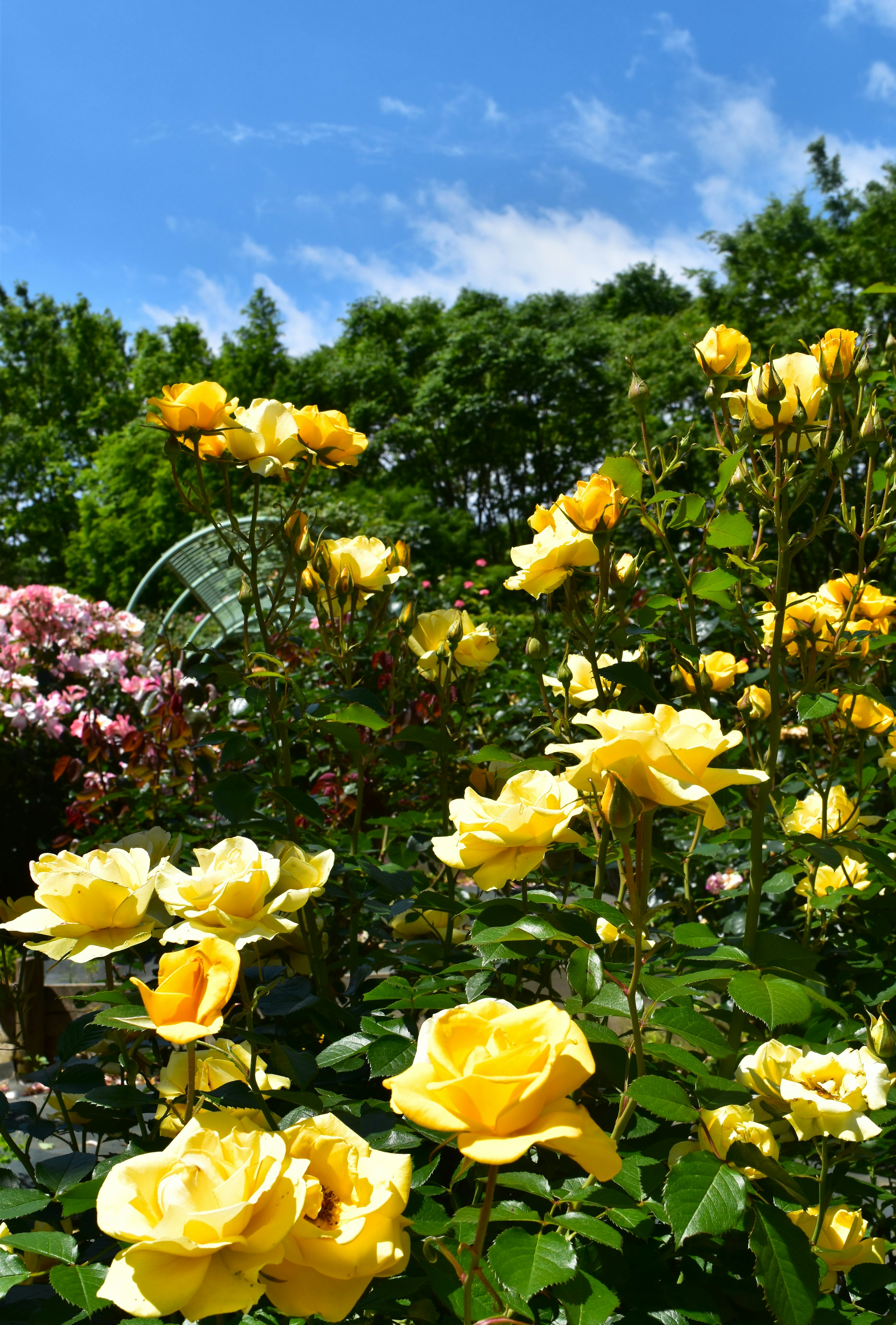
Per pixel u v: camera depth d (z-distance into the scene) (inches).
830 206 684.1
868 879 69.1
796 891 76.7
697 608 83.4
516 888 62.0
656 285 1206.3
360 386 1073.5
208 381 63.1
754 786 59.2
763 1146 39.5
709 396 68.3
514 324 1026.1
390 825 69.9
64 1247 34.0
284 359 1095.0
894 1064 47.7
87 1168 40.5
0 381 1266.0
